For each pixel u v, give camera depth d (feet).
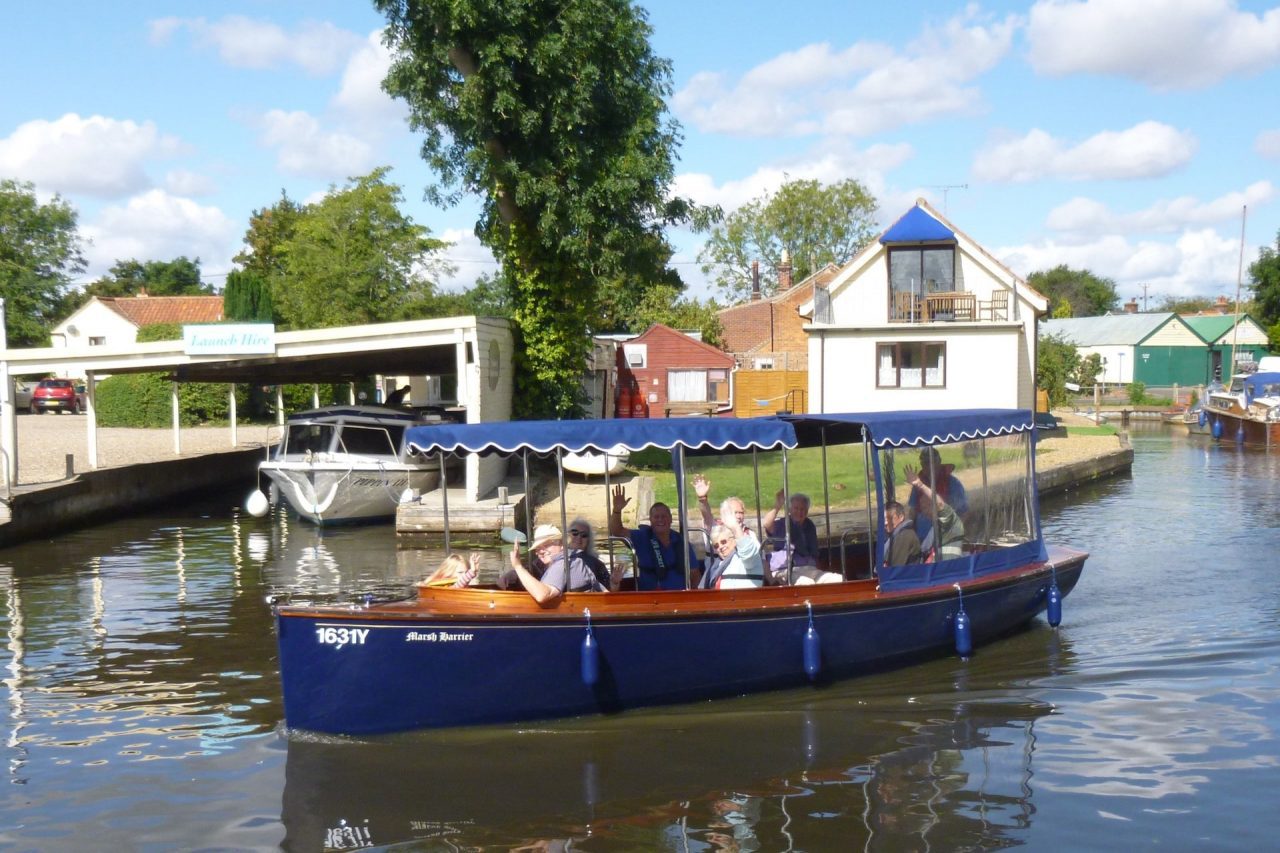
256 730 28.84
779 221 231.50
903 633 33.63
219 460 92.63
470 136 72.69
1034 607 39.01
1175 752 26.96
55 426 121.08
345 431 71.20
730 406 128.06
